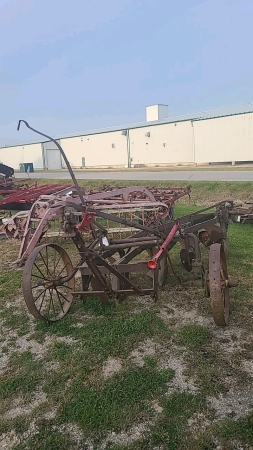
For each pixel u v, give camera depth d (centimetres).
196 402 305
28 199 1023
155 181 1816
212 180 1705
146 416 294
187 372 344
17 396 328
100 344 398
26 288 420
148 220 770
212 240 682
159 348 387
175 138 3591
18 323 461
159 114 4997
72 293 459
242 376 336
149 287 544
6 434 286
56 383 339
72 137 4841
